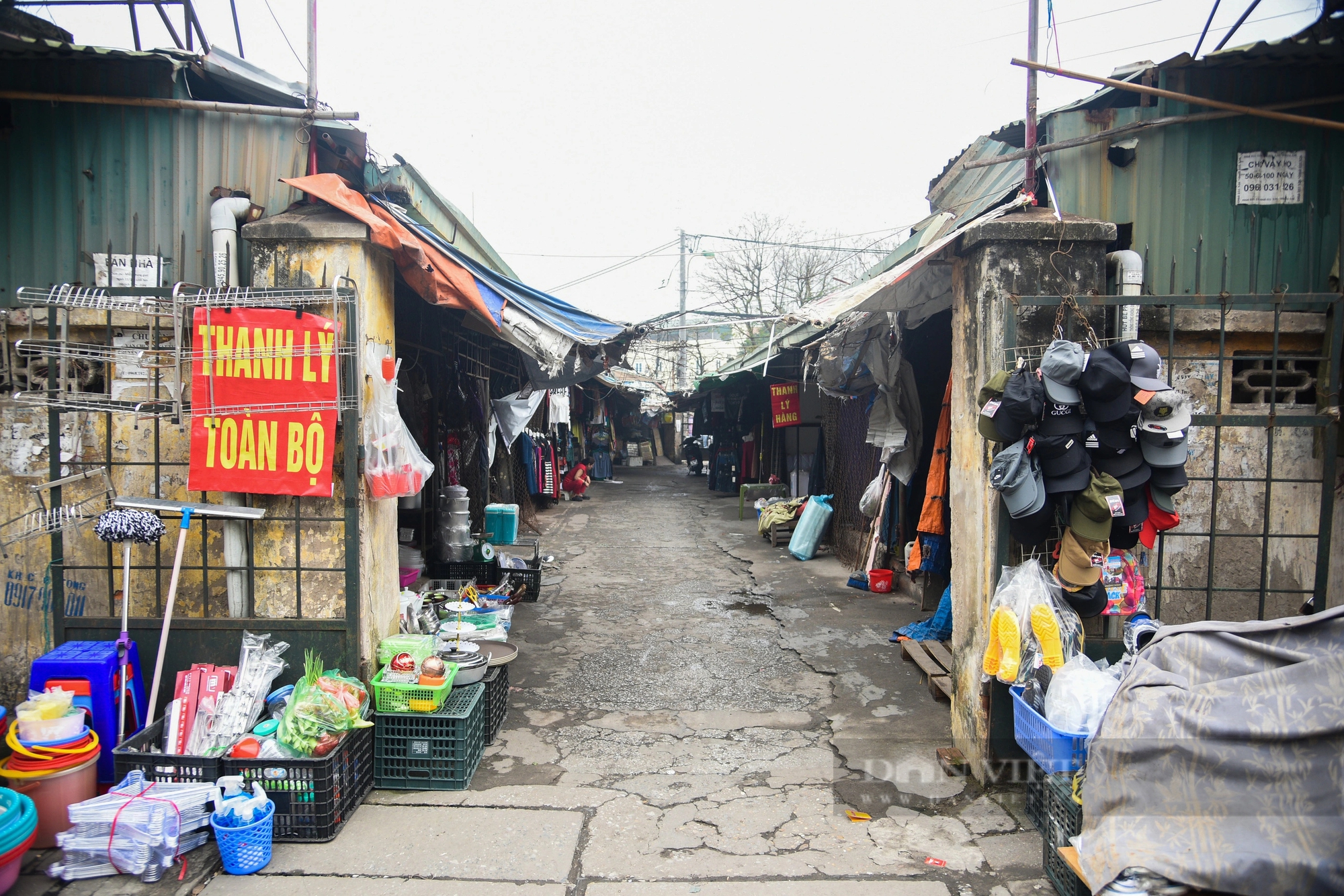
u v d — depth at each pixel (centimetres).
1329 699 247
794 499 1160
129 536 339
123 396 397
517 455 1230
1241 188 397
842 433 975
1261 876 234
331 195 372
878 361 710
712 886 299
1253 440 396
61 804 316
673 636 634
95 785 332
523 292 507
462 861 313
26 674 415
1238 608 398
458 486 741
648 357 2839
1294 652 262
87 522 391
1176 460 336
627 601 753
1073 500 340
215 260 389
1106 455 339
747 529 1232
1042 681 332
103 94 405
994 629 350
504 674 462
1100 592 347
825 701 491
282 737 329
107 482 377
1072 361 328
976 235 368
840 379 791
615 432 2939
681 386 2453
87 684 352
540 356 451
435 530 739
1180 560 399
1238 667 265
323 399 360
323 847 323
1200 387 396
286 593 384
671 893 294
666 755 415
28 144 408
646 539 1122
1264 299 357
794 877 305
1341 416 380
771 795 370
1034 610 338
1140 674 272
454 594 569
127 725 363
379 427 385
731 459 1798
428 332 712
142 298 383
